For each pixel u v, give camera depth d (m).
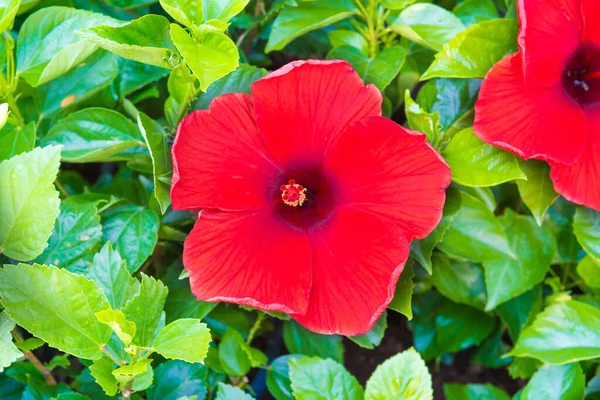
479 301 0.72
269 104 0.59
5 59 0.66
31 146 0.64
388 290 0.58
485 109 0.61
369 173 0.60
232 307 0.69
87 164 0.82
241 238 0.60
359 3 0.68
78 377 0.66
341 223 0.61
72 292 0.55
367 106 0.59
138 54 0.60
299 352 0.69
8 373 0.66
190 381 0.64
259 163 0.60
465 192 0.67
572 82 0.64
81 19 0.65
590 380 0.69
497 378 0.78
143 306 0.56
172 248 0.71
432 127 0.63
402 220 0.60
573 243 0.71
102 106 0.71
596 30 0.62
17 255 0.57
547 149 0.61
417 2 0.71
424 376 0.62
